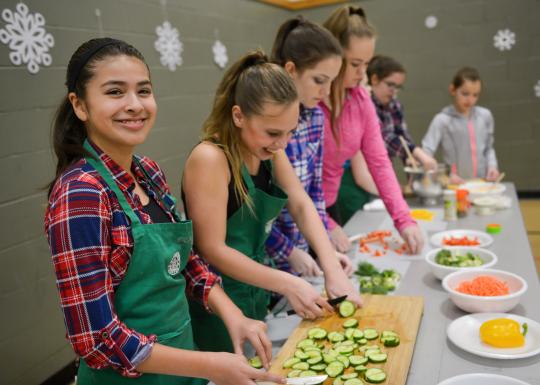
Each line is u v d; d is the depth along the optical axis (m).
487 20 5.03
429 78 5.32
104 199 0.95
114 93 0.96
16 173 2.19
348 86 1.99
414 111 5.44
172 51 3.27
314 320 1.41
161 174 1.24
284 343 1.36
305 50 1.59
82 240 0.90
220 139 1.37
